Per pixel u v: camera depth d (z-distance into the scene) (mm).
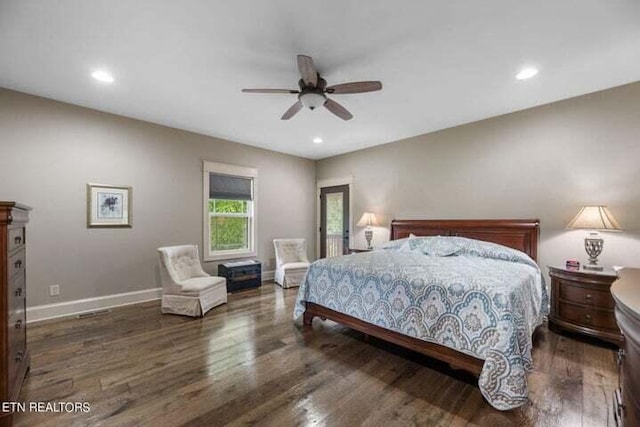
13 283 1733
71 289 3389
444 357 2059
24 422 1614
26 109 3094
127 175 3803
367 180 5312
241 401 1809
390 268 2584
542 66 2521
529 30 2035
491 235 3650
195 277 3941
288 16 1896
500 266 2660
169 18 1914
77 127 3416
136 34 2086
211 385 1979
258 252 5312
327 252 6074
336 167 5883
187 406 1758
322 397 1850
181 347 2562
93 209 3535
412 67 2537
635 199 2793
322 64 2486
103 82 2836
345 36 2109
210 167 4629
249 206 5262
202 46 2236
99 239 3584
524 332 1842
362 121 3930
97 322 3154
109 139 3652
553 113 3279
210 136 4648
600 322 2553
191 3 1777
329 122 3986
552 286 2920
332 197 5984
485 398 1751
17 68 2562
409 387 1960
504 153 3658
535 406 1741
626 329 878
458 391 1915
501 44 2199
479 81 2791
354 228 5527
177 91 3033
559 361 2283
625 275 1328
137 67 2551
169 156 4191
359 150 5457
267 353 2459
